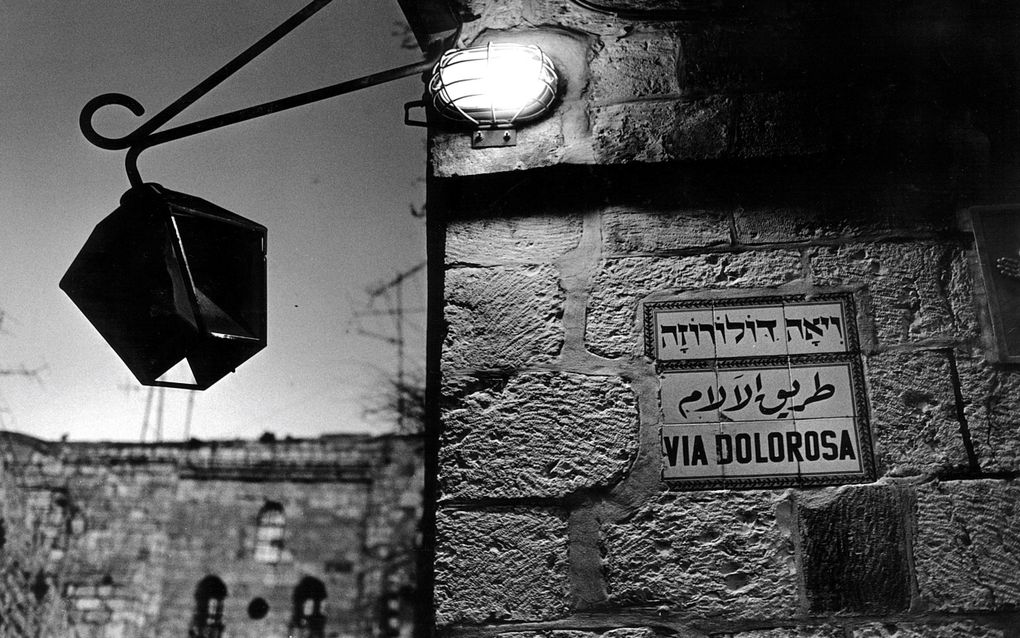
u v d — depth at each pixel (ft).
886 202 5.58
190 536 73.77
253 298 5.90
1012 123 5.70
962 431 4.91
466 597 4.77
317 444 75.10
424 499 5.68
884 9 6.08
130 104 5.73
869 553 4.68
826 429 4.96
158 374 5.56
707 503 4.86
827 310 5.27
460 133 5.85
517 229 5.70
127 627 69.72
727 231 5.58
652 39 6.10
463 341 5.37
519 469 5.02
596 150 5.73
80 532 71.56
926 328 5.19
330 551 73.20
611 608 4.70
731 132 5.72
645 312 5.36
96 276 5.59
